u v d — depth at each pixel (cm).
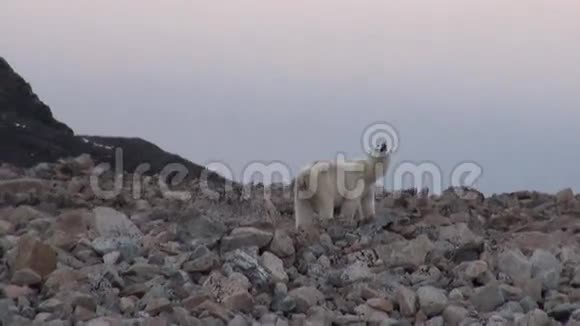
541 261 4706
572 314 3897
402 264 4766
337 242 5328
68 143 11794
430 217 6159
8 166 8912
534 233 5444
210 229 5209
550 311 4006
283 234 4881
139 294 4141
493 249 5031
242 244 4809
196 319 3684
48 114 12562
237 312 3922
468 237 5150
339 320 3853
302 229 5344
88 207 6644
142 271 4381
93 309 3881
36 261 4297
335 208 5994
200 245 4753
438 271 4622
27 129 11769
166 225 5716
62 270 4231
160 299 3912
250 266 4353
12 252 4503
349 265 4747
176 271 4309
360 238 5369
